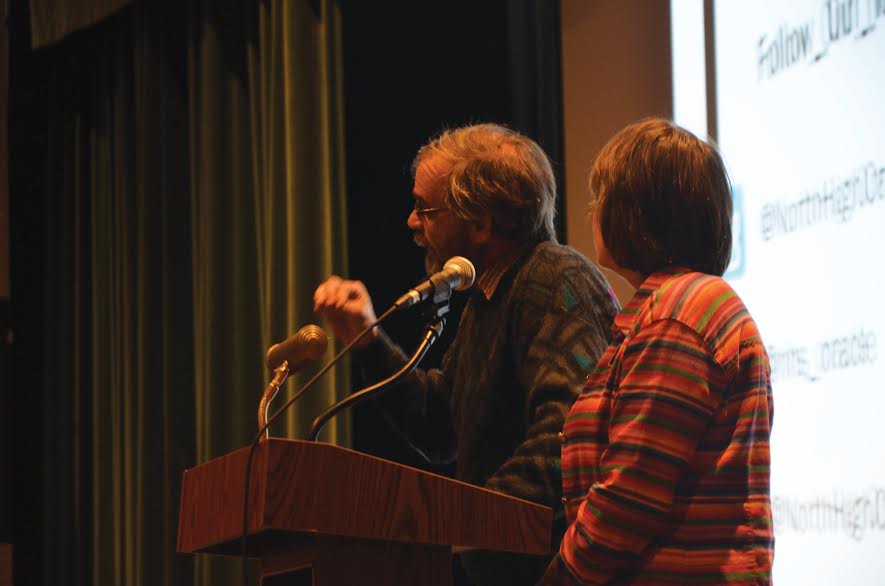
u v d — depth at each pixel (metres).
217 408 7.02
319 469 2.33
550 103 5.87
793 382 4.35
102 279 8.35
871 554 3.94
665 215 2.66
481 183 3.49
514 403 3.41
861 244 4.08
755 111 4.64
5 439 8.98
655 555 2.48
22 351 9.01
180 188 7.69
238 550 2.74
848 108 4.18
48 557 8.66
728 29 4.80
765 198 4.56
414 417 3.92
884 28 4.05
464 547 2.56
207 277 7.12
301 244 6.38
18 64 9.02
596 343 3.21
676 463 2.45
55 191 8.85
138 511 7.56
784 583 4.31
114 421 8.07
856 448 4.04
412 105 6.38
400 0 6.48
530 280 3.38
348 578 2.43
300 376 6.21
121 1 7.62
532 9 5.98
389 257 6.31
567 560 2.54
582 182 5.54
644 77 5.28
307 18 6.56
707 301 2.53
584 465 2.63
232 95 7.26
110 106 8.34
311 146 6.47
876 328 3.98
